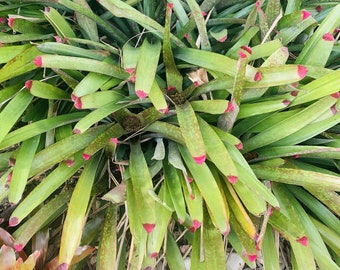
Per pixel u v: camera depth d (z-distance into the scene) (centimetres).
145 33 75
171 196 62
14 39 68
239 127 69
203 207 65
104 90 65
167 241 68
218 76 67
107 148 64
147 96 64
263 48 67
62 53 66
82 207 61
